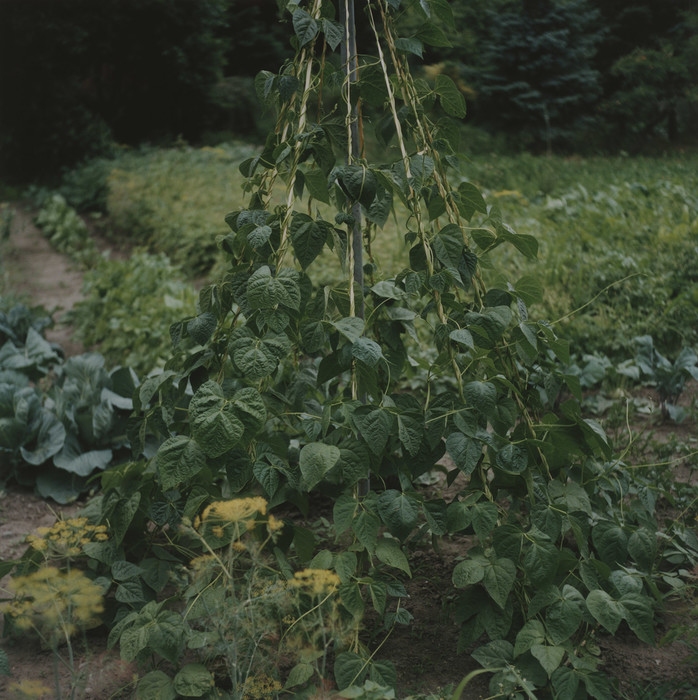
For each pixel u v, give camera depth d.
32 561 2.55
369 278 2.75
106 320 6.10
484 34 20.02
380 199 2.46
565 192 10.62
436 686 2.30
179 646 2.16
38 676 2.42
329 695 2.10
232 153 15.25
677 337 5.23
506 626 2.22
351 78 2.50
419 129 2.52
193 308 5.79
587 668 2.10
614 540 2.37
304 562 2.51
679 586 2.54
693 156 16.92
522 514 2.76
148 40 18.41
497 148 18.42
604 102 20.64
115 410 3.92
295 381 2.94
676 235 6.73
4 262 8.92
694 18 20.81
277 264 2.28
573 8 19.41
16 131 16.52
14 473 3.77
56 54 16.94
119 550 2.54
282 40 21.06
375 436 2.16
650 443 3.90
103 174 13.69
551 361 2.72
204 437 2.09
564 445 2.47
